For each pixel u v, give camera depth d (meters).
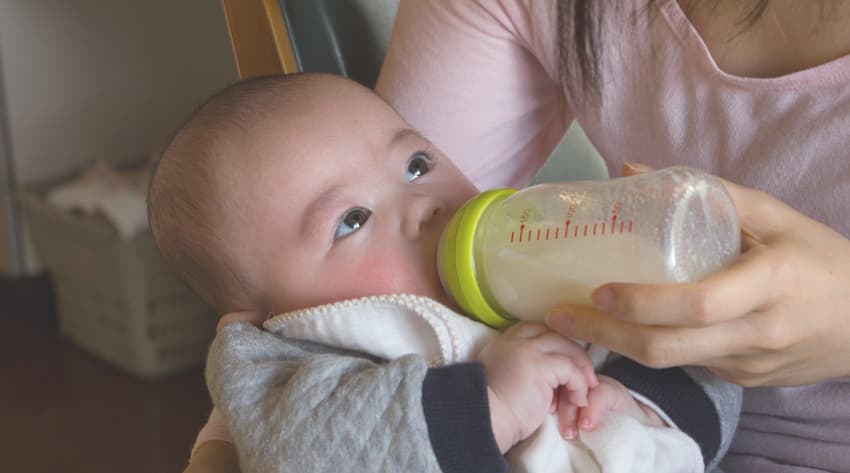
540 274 0.72
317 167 0.85
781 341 0.67
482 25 0.99
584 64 0.93
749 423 0.90
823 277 0.67
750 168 0.86
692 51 0.87
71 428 2.11
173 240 0.92
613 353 0.84
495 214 0.77
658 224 0.66
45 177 2.59
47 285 2.63
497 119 1.04
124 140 2.66
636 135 0.93
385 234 0.84
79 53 2.52
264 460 0.71
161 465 1.97
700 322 0.62
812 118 0.82
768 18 0.84
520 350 0.75
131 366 2.31
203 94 2.64
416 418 0.70
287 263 0.85
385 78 1.05
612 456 0.74
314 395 0.72
